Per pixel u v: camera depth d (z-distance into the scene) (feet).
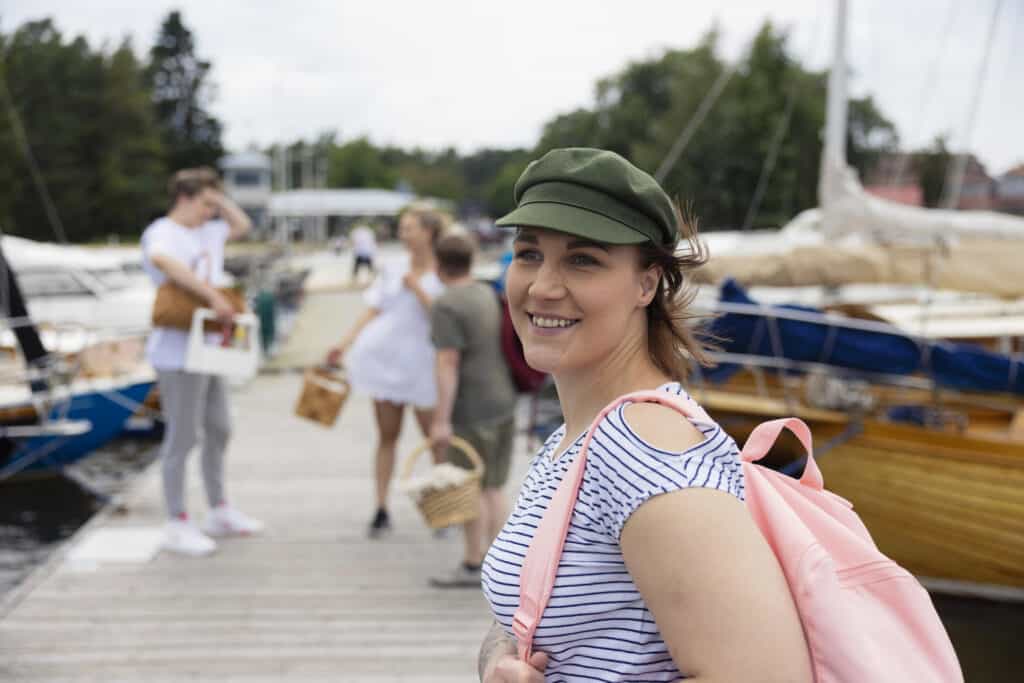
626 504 3.43
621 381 4.06
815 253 22.29
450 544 18.16
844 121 25.67
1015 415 19.11
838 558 3.79
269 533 18.83
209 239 16.39
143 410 29.63
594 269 3.87
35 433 21.34
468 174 476.13
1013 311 25.39
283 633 13.96
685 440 3.53
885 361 17.70
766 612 3.21
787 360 17.94
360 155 365.81
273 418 31.35
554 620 3.69
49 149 185.57
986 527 15.97
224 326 16.03
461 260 14.60
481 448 15.05
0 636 13.78
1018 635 15.37
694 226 4.21
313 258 160.35
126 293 39.40
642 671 3.61
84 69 197.36
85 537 18.43
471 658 13.11
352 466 24.76
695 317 4.29
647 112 154.20
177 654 13.17
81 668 12.71
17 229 163.22
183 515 17.53
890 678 3.34
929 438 16.56
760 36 108.88
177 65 282.56
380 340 17.51
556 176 3.87
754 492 3.80
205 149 270.87
